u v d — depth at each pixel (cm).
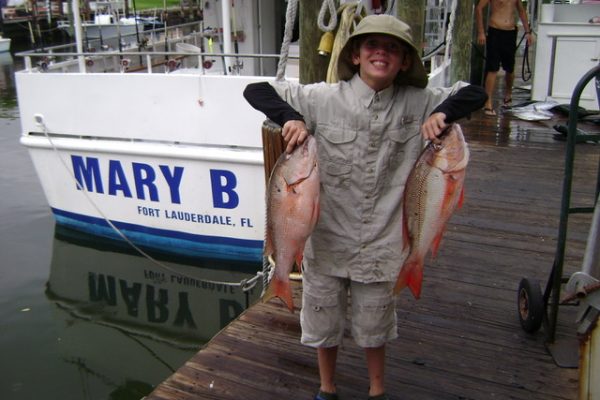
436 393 276
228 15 563
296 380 288
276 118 215
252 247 567
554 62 876
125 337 491
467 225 474
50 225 771
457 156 204
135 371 441
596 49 848
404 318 339
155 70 767
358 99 220
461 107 207
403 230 217
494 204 520
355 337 246
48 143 609
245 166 535
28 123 619
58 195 640
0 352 471
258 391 280
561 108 843
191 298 548
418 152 227
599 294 230
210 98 531
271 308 354
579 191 550
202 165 550
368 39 211
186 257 596
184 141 552
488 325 331
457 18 755
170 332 495
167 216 585
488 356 303
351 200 228
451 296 364
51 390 416
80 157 606
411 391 277
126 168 585
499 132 771
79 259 641
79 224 643
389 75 213
